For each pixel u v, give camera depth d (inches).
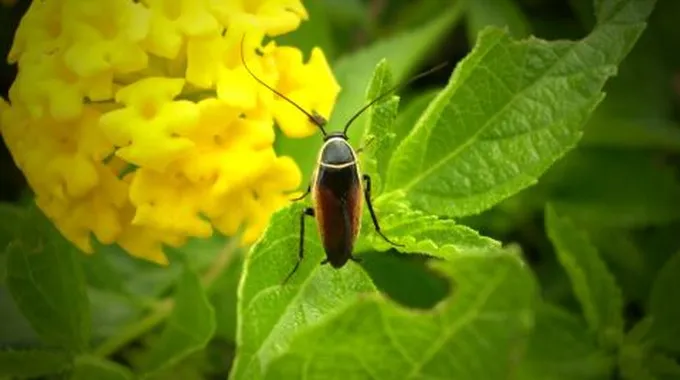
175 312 3.9
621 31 3.7
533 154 3.7
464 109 3.7
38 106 3.4
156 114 3.3
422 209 3.8
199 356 4.6
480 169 3.7
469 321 2.9
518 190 3.7
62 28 3.4
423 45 4.7
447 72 5.8
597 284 4.3
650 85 5.5
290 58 3.6
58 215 3.5
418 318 2.9
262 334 3.3
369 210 3.6
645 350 4.3
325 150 3.5
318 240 3.4
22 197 5.2
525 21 5.2
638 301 5.0
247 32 3.4
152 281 4.9
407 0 5.7
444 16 4.9
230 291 4.6
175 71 3.5
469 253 2.8
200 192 3.4
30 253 3.9
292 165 3.5
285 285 3.4
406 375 3.0
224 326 4.5
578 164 5.1
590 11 5.4
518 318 2.8
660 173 5.1
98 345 4.5
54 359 3.9
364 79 4.5
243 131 3.4
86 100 3.5
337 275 3.4
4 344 4.5
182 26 3.3
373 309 2.9
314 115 3.6
